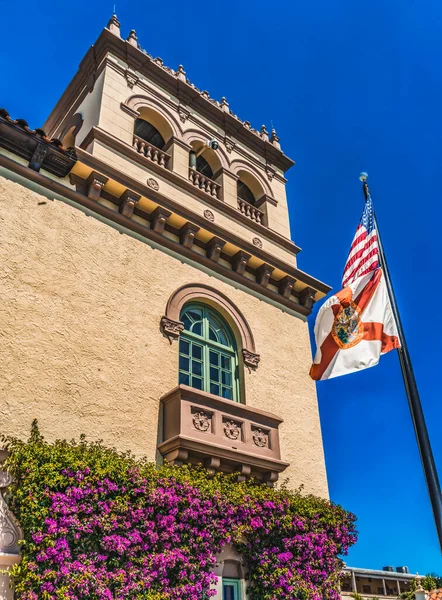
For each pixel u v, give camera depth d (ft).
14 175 33.58
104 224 36.37
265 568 31.27
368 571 102.22
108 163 38.47
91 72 45.80
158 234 38.68
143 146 42.83
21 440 26.55
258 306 42.78
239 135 51.57
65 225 34.35
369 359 32.12
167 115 45.88
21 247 31.73
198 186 44.88
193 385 36.01
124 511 26.35
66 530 24.34
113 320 33.55
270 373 40.42
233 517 30.35
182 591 26.63
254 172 50.85
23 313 30.07
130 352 33.32
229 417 34.06
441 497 24.27
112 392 31.45
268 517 31.94
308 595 31.30
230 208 44.83
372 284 34.12
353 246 36.09
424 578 101.91
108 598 24.11
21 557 24.21
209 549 28.68
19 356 28.89
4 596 23.59
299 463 38.11
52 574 23.25
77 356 31.01
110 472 26.78
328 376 32.94
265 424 35.94
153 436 31.89
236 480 33.47
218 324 40.16
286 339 43.19
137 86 45.09
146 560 26.21
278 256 46.88
